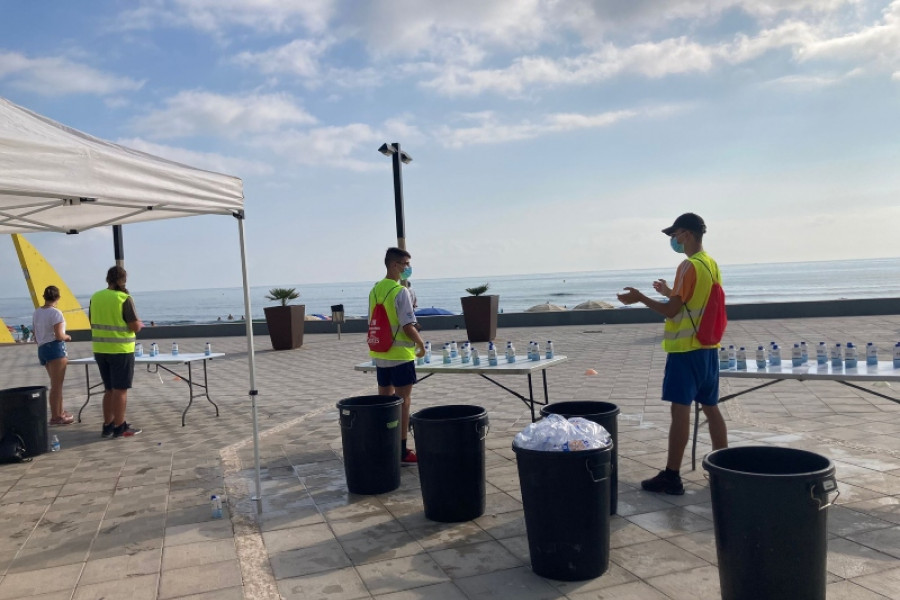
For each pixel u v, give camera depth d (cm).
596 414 465
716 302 490
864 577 361
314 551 434
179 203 503
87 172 427
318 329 2502
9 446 699
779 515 287
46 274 2784
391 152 1462
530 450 372
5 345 2520
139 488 596
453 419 470
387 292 598
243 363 1614
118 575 409
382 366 608
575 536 369
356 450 545
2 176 372
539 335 1958
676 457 505
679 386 494
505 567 397
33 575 415
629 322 2264
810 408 809
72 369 1612
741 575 297
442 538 448
